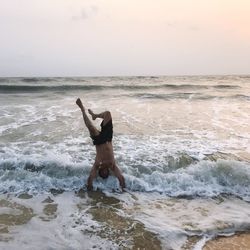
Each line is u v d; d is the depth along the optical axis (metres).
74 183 4.72
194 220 3.81
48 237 3.35
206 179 4.84
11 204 4.10
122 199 4.34
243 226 3.71
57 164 4.99
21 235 3.37
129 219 3.78
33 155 5.34
